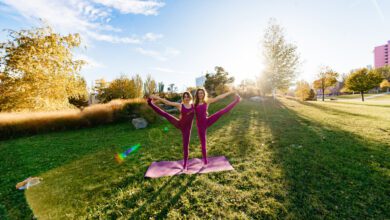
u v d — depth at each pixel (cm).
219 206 265
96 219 257
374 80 2958
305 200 268
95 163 489
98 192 330
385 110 1180
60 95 1409
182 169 405
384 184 298
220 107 1412
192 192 304
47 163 516
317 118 911
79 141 786
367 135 570
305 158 416
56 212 279
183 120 427
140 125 1028
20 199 322
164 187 327
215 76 3272
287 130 688
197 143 615
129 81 2533
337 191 286
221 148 534
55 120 1066
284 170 363
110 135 885
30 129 1000
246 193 292
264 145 530
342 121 812
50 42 1357
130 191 321
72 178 398
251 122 884
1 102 1253
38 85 1295
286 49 2000
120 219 251
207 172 376
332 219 229
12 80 1278
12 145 773
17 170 471
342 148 465
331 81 3244
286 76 2030
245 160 432
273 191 294
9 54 1259
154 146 620
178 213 255
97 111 1154
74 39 1455
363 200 264
